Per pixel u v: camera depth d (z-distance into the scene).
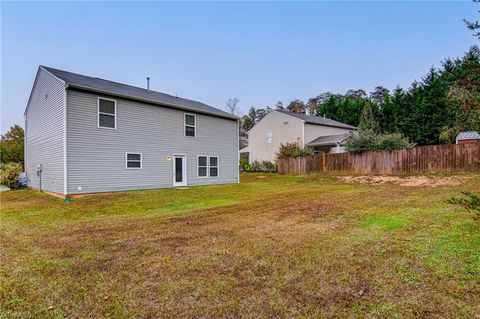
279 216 6.24
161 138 13.24
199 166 14.87
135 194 10.73
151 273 3.27
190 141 14.47
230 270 3.28
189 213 6.98
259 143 26.66
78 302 2.64
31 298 2.74
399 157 15.02
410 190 10.11
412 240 4.01
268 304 2.51
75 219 6.62
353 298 2.55
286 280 2.97
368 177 14.97
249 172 25.33
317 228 5.02
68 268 3.49
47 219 6.71
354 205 7.22
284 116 24.56
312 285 2.83
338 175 16.91
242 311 2.41
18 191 13.23
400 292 2.61
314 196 9.42
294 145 21.84
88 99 10.88
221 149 16.02
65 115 10.25
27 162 15.55
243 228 5.23
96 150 11.05
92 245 4.42
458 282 2.72
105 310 2.49
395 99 26.38
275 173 22.16
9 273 3.36
